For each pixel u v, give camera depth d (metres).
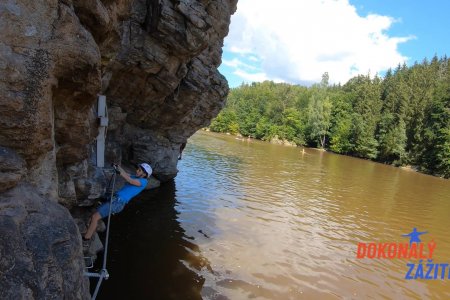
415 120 73.12
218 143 63.78
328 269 12.83
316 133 93.69
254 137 107.56
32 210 4.73
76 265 4.92
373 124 80.44
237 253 12.87
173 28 12.04
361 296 11.21
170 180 22.91
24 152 4.90
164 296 9.17
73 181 8.14
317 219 19.39
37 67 4.75
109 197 8.37
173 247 12.36
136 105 15.54
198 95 16.39
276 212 19.44
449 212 26.58
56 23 4.96
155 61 12.99
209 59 16.44
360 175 44.06
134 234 12.89
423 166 65.81
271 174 33.53
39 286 4.15
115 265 10.23
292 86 143.62
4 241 4.05
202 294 9.65
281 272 11.94
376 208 24.61
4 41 4.41
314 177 35.81
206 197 20.25
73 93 6.09
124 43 12.12
